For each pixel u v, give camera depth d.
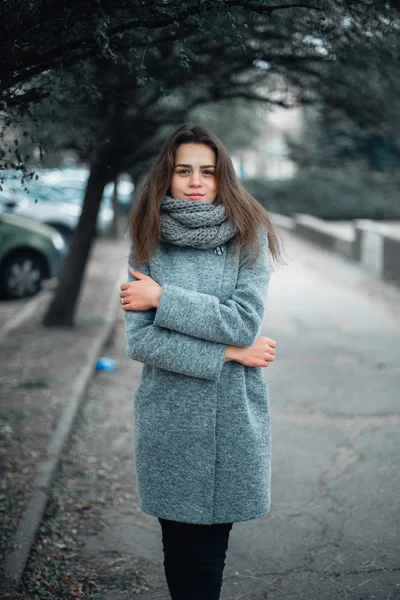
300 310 9.52
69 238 14.58
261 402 2.28
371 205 24.88
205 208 2.15
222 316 2.11
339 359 6.93
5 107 2.54
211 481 2.18
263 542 3.36
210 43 4.19
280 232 2.38
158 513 2.22
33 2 2.27
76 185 16.58
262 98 5.60
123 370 6.61
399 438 4.71
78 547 3.32
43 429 4.64
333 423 5.07
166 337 2.12
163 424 2.18
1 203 14.05
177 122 6.01
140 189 2.28
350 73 4.85
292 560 3.19
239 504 2.21
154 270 2.21
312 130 13.46
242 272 2.23
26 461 4.09
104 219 16.69
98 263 13.94
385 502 3.75
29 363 6.44
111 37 2.42
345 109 5.71
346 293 10.84
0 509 3.47
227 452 2.19
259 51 4.40
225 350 2.15
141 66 2.57
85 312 8.98
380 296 10.48
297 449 4.57
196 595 2.25
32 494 3.65
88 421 5.14
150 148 6.61
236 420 2.19
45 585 2.93
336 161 13.61
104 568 3.14
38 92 2.94
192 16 2.33
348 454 4.46
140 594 2.92
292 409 5.41
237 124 13.33
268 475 2.29
